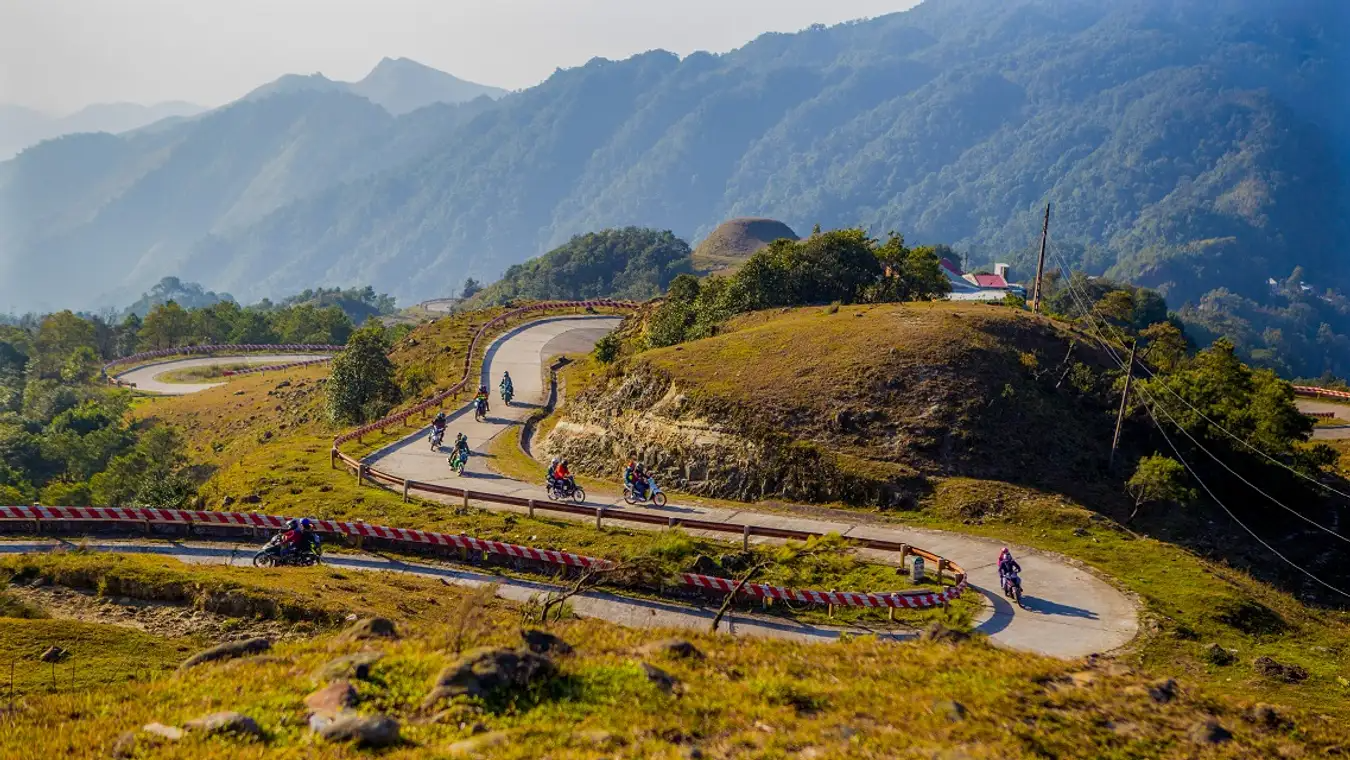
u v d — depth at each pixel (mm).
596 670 17188
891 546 35469
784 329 59312
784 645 20938
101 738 14633
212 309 177000
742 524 39969
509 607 30266
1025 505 41812
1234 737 17391
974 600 32344
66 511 37656
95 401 105188
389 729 14484
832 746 14969
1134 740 16734
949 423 46625
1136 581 34469
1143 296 165750
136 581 29578
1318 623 34094
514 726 15023
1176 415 51375
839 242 80000
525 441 60688
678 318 75500
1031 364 52000
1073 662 20516
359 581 31828
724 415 49344
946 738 15750
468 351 87438
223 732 14609
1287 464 50781
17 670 21156
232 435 89000
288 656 18453
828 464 45125
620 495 46750
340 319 177375
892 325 56188
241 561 35562
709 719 15852
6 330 175125
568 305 119125
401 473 49906
